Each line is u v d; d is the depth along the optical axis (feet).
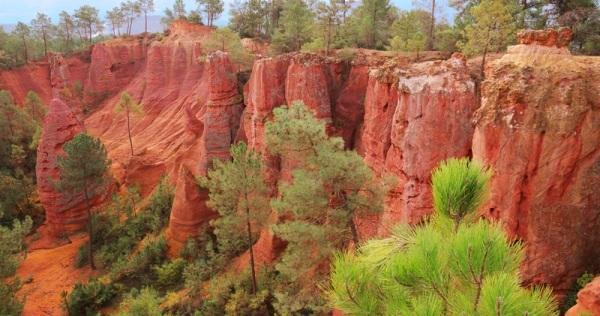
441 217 15.98
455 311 12.64
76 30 375.25
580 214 40.65
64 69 274.16
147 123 226.58
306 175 59.41
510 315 11.14
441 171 16.47
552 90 40.47
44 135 143.33
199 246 110.32
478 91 56.18
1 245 78.13
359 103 96.27
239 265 94.99
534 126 40.47
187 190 112.06
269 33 231.50
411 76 59.93
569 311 31.50
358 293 15.34
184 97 219.82
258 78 105.19
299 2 154.30
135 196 144.56
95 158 127.03
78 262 121.70
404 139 59.67
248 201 82.74
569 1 98.78
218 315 81.51
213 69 128.06
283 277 81.30
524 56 43.24
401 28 123.44
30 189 167.22
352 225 61.16
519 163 41.32
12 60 277.23
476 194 15.56
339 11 123.34
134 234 126.62
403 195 61.21
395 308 14.33
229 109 131.03
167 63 239.09
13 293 83.25
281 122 59.57
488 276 12.15
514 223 42.32
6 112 195.62
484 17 72.38
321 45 121.19
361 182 59.06
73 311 97.86
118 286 102.53
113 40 286.66
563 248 41.24
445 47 107.04
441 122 56.24
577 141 39.73
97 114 256.11
